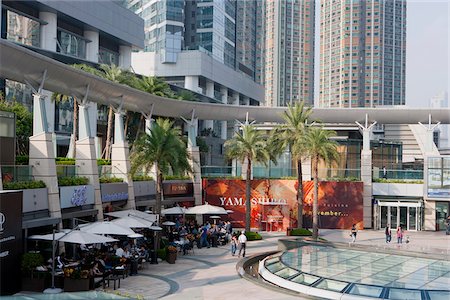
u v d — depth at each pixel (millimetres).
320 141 46500
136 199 46875
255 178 57906
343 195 56875
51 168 32281
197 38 129375
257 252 39938
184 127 87125
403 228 57000
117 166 45469
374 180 58500
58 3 74500
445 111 61219
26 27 71750
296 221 56719
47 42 75000
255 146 48406
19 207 25859
